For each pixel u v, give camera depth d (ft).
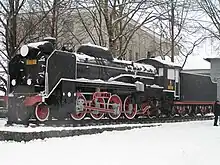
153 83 72.49
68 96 51.96
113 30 82.17
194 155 37.17
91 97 56.95
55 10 78.79
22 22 86.94
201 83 89.92
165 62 75.46
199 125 68.08
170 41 115.03
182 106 82.02
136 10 80.12
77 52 60.13
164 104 74.08
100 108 57.21
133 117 65.46
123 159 33.99
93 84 56.65
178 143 44.45
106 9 81.05
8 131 41.34
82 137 44.60
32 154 34.88
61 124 50.93
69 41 103.60
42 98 48.49
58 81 50.78
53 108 51.26
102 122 57.11
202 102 88.69
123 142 43.16
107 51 62.59
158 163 32.99
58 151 36.37
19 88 51.80
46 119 50.88
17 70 52.54
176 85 78.48
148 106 69.41
